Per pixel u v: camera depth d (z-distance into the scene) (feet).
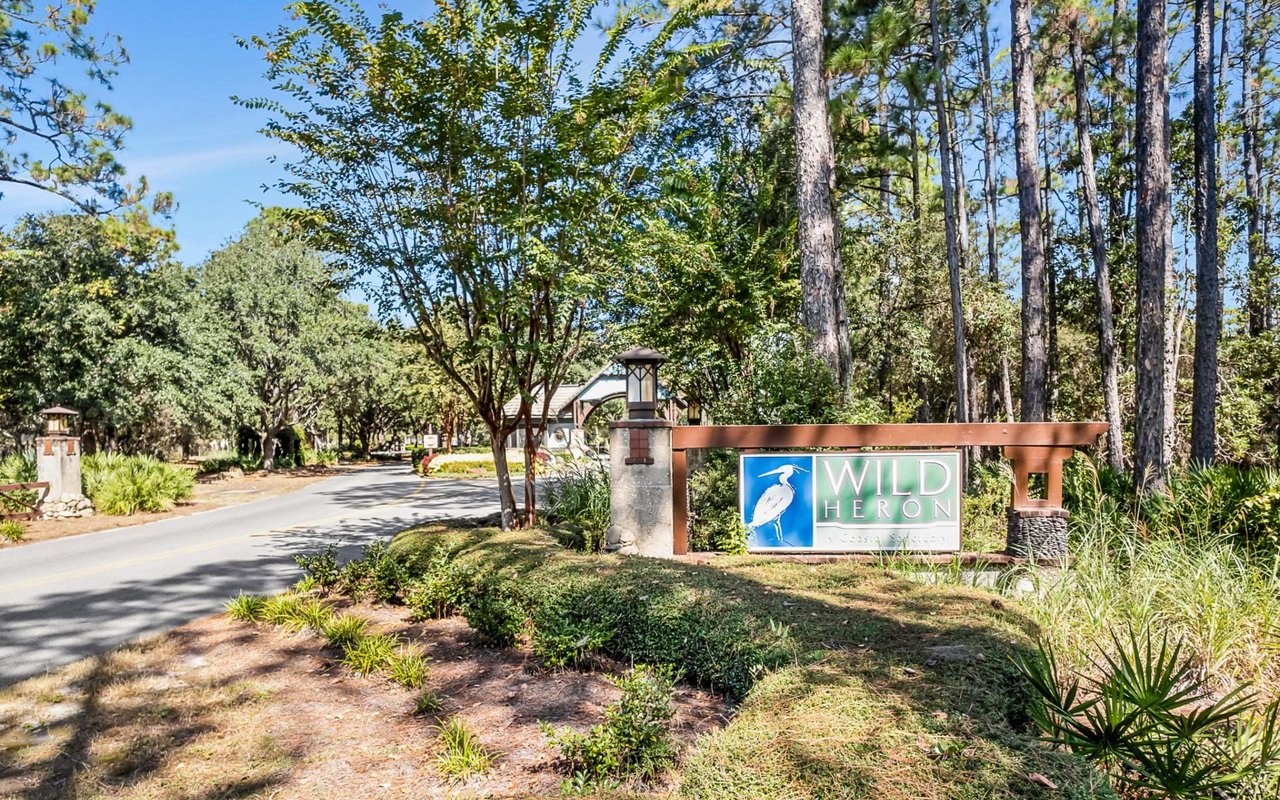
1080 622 14.40
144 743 11.93
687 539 21.72
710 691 13.38
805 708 8.98
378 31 22.58
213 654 16.55
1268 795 9.53
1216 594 15.02
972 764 7.38
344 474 94.53
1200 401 39.17
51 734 12.32
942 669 10.28
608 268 25.43
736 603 14.20
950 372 64.80
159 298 71.46
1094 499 24.86
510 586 17.94
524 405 25.81
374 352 104.17
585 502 28.81
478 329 25.14
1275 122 67.97
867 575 17.49
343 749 11.64
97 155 46.83
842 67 43.24
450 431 130.62
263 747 11.75
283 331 98.37
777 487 21.67
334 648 16.79
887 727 8.27
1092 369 74.23
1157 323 30.71
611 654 15.55
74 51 44.96
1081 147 53.21
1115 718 9.25
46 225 65.31
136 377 68.28
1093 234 52.44
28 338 64.69
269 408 98.84
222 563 28.25
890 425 21.15
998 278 69.67
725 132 51.96
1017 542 20.38
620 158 25.13
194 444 115.96
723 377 41.14
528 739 11.78
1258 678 13.23
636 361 22.20
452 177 23.57
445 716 12.83
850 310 58.90
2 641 17.93
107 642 17.78
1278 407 60.75
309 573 22.81
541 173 23.82
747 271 43.16
